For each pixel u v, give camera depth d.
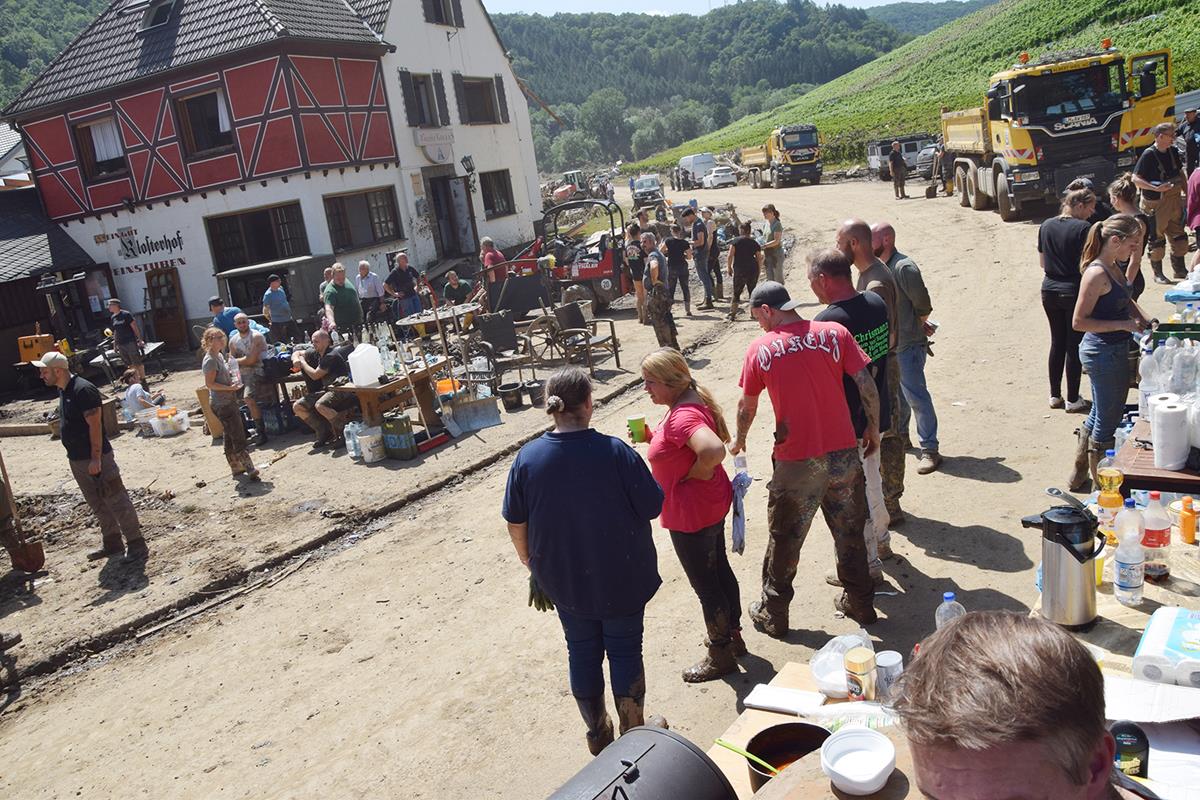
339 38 20.06
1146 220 10.72
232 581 7.01
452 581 6.42
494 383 11.27
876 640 4.59
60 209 21.91
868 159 36.50
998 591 4.89
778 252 14.80
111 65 20.70
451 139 24.39
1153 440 3.58
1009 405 7.85
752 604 5.11
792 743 2.82
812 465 4.39
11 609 7.04
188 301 20.98
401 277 16.00
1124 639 2.88
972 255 15.37
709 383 10.77
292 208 19.89
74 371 17.33
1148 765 2.10
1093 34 51.97
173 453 11.10
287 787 4.34
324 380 10.36
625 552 3.73
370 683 5.20
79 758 4.93
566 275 16.77
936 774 1.30
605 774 2.40
